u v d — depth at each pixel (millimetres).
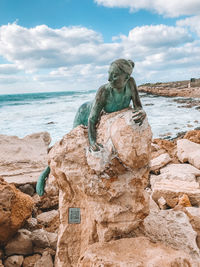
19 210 3279
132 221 2531
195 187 4926
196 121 15820
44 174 3328
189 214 3885
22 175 5707
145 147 2434
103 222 2498
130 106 2848
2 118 21984
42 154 7332
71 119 19438
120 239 2328
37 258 3211
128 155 2396
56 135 13680
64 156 2637
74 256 2760
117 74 2340
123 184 2514
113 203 2523
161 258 1952
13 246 3191
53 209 4738
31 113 25562
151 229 2828
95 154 2492
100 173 2494
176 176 5605
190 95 31922
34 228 3736
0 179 3426
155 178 5867
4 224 3061
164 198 4797
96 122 2715
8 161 6430
